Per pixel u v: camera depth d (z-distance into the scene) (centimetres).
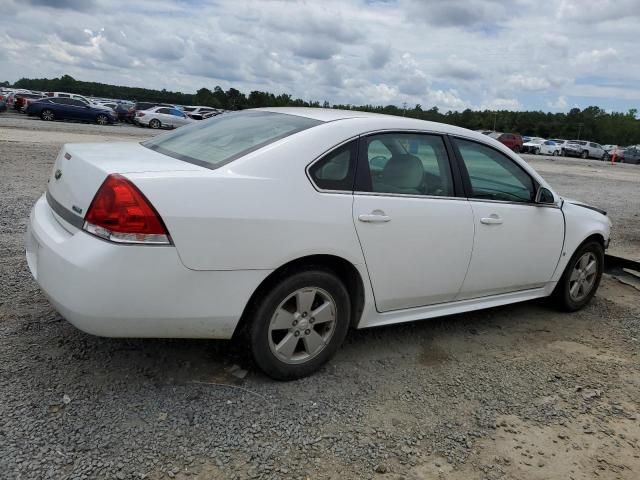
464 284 413
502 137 4516
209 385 329
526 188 455
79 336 370
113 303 277
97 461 257
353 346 405
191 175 295
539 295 488
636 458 304
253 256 304
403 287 376
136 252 276
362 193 349
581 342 455
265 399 321
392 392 345
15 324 380
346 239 337
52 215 330
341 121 358
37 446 262
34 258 329
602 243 528
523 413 337
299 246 318
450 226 388
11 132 1852
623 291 607
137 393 314
